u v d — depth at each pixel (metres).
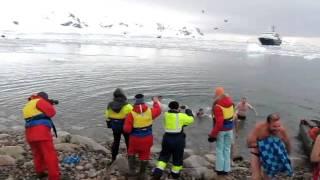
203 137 16.88
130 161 9.55
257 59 77.31
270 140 8.05
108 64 46.66
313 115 22.69
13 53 57.22
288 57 87.06
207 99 24.86
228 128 10.18
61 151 11.55
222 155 10.30
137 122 9.21
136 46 108.56
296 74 48.28
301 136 17.77
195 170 10.51
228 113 10.07
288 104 25.67
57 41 107.56
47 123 8.66
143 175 9.46
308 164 14.38
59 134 14.34
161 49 99.62
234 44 162.12
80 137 12.97
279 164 7.97
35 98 8.83
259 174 8.19
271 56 89.25
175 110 9.54
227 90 30.41
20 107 20.81
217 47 127.31
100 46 96.62
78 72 36.56
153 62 53.66
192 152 14.25
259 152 8.16
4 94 24.09
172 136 9.43
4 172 9.48
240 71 48.62
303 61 75.00
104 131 17.33
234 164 12.91
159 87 28.92
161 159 9.55
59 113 19.92
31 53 59.06
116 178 9.48
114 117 9.99
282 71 51.78
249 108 22.55
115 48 91.62
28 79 30.55
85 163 10.46
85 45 96.69
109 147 14.09
